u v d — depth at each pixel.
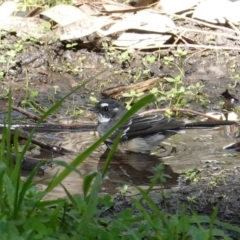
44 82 15.48
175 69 16.05
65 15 16.56
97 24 16.38
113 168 11.21
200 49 16.66
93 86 15.34
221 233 7.16
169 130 12.61
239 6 16.86
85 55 16.38
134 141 12.37
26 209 7.35
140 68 16.02
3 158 8.09
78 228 6.82
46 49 16.23
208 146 12.28
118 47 16.61
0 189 7.30
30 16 17.28
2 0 17.77
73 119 13.65
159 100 14.38
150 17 16.41
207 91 15.14
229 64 16.23
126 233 7.33
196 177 10.64
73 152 11.85
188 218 7.36
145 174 10.91
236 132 13.09
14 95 14.78
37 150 11.80
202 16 16.88
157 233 6.90
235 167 11.12
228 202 9.55
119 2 18.05
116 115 13.04
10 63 15.75
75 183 10.05
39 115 13.63
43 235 6.86
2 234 6.74
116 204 9.33
